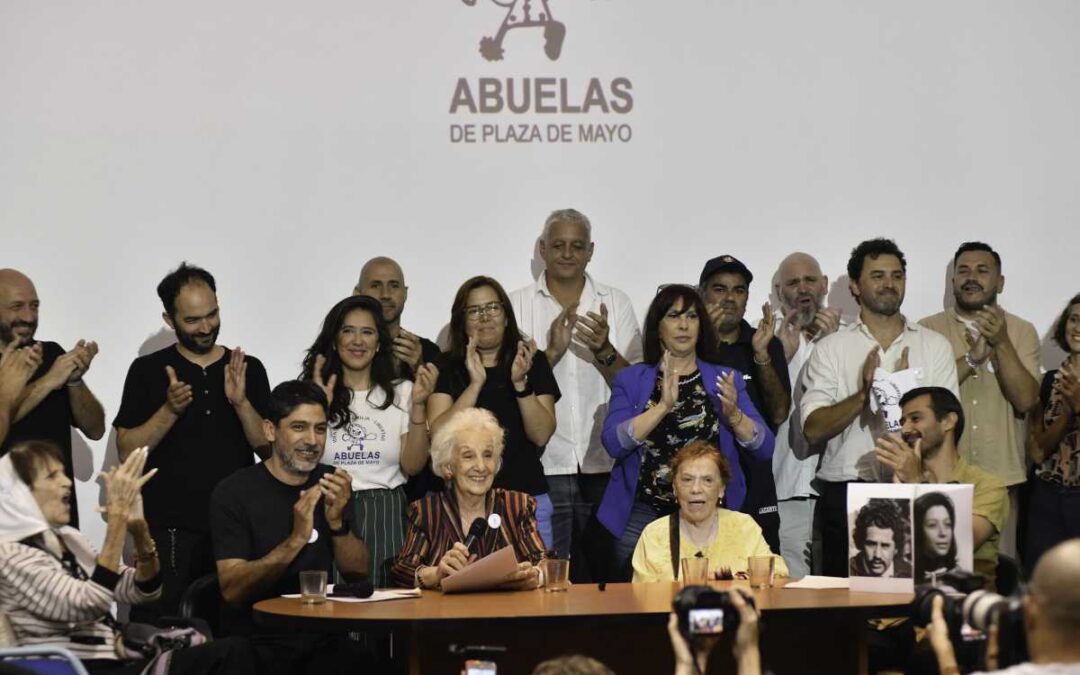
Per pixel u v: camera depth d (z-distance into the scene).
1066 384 6.46
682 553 5.14
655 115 7.01
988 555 5.45
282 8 6.79
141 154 6.70
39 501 4.69
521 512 5.18
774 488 6.27
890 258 6.57
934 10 7.09
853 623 4.44
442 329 6.87
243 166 6.76
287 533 5.14
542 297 6.84
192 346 6.21
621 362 6.51
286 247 6.78
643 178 6.99
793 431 6.88
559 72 6.96
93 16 6.67
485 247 6.91
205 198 6.73
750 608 3.49
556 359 6.70
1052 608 2.65
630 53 7.00
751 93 7.05
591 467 6.75
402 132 6.87
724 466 5.13
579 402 6.75
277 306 6.77
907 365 6.56
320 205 6.80
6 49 6.61
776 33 7.06
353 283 6.82
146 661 4.69
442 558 4.95
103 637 4.75
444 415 6.01
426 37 6.89
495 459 5.10
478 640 4.41
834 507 6.50
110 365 6.66
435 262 6.87
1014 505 6.84
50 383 6.09
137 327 6.68
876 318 6.63
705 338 6.14
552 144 6.95
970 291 6.80
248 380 6.25
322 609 4.38
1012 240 7.10
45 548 4.71
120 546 4.70
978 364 6.77
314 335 6.78
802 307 6.96
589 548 6.27
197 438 6.14
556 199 6.95
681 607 3.47
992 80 7.11
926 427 5.57
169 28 6.72
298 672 4.93
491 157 6.92
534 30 6.96
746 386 6.59
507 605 4.39
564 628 4.30
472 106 6.91
